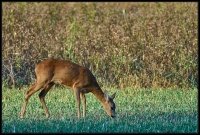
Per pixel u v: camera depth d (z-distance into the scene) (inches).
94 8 4003.4
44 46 3253.0
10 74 2982.3
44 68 2281.0
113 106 2247.8
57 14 3828.7
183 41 3297.2
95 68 3093.0
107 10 3932.1
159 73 3009.4
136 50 3191.4
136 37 3331.7
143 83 2972.4
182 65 3075.8
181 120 2122.3
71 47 3196.4
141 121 2094.0
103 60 3095.5
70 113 2310.5
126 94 2731.3
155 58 3125.0
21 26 3457.2
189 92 2802.7
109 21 3649.1
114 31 3383.4
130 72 3043.8
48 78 2284.7
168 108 2411.4
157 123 2052.2
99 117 2210.9
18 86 2979.8
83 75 2311.8
